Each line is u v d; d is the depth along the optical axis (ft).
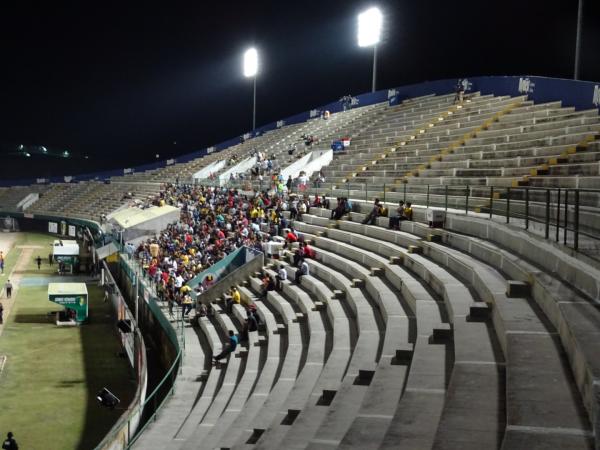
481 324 35.78
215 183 183.11
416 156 112.68
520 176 78.79
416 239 69.15
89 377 85.20
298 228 107.04
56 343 102.53
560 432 18.39
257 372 59.98
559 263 36.32
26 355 95.04
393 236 76.28
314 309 67.62
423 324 40.96
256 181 158.20
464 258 53.88
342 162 133.39
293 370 52.21
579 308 27.84
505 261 45.47
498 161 86.33
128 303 129.49
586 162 73.00
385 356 37.91
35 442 63.05
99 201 253.44
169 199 173.68
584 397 20.67
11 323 115.75
